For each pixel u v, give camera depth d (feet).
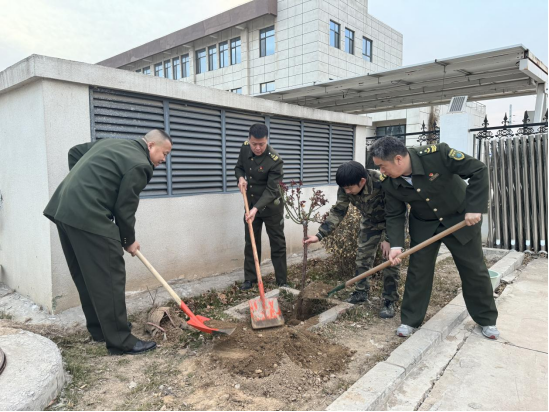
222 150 15.16
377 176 11.37
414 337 9.48
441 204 9.64
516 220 19.95
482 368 8.46
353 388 7.20
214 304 12.30
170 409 6.81
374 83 27.55
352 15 66.85
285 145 18.12
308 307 12.30
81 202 8.13
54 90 10.22
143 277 12.87
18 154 11.54
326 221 12.08
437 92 29.81
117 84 11.31
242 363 8.17
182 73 82.58
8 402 6.19
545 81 24.82
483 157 20.84
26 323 10.28
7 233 12.78
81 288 9.22
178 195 13.70
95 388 7.48
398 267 11.48
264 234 17.28
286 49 64.18
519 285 14.51
